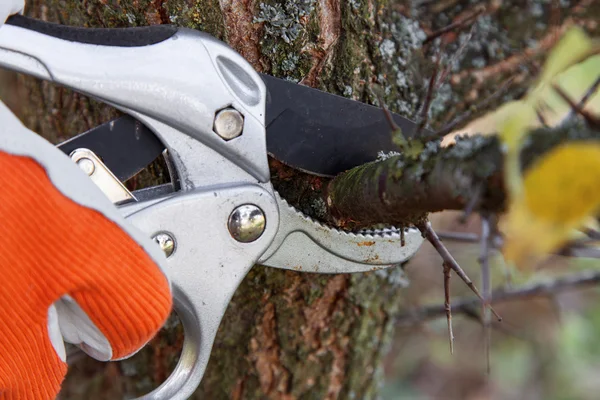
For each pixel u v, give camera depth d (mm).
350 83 395
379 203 343
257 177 366
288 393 444
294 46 386
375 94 399
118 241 340
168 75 352
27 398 347
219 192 360
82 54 349
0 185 335
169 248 358
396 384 982
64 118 427
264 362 437
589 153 270
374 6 396
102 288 338
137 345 351
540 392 999
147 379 455
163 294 346
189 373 371
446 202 316
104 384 496
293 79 389
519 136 286
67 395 506
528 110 290
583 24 437
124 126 364
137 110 354
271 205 365
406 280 453
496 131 303
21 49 345
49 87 428
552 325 1027
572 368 1008
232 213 362
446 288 365
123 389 471
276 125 372
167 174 401
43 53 346
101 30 354
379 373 471
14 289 336
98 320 343
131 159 366
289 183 388
